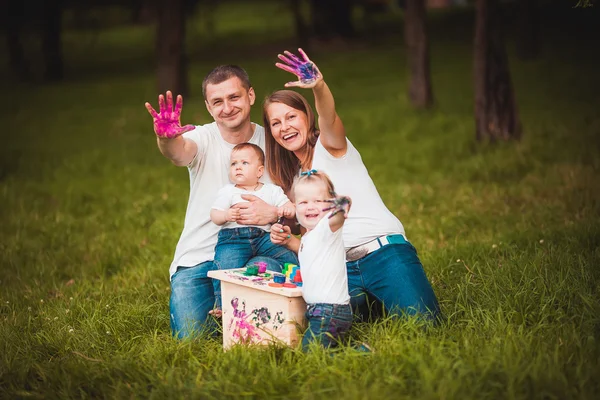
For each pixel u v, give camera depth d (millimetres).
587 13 25266
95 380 4117
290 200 4961
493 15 10391
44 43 23453
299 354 4109
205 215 4988
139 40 31656
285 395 3793
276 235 4574
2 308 5742
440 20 28766
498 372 3723
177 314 4809
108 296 5793
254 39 28266
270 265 4742
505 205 7711
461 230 7039
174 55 17359
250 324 4398
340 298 4207
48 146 13523
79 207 9133
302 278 4250
